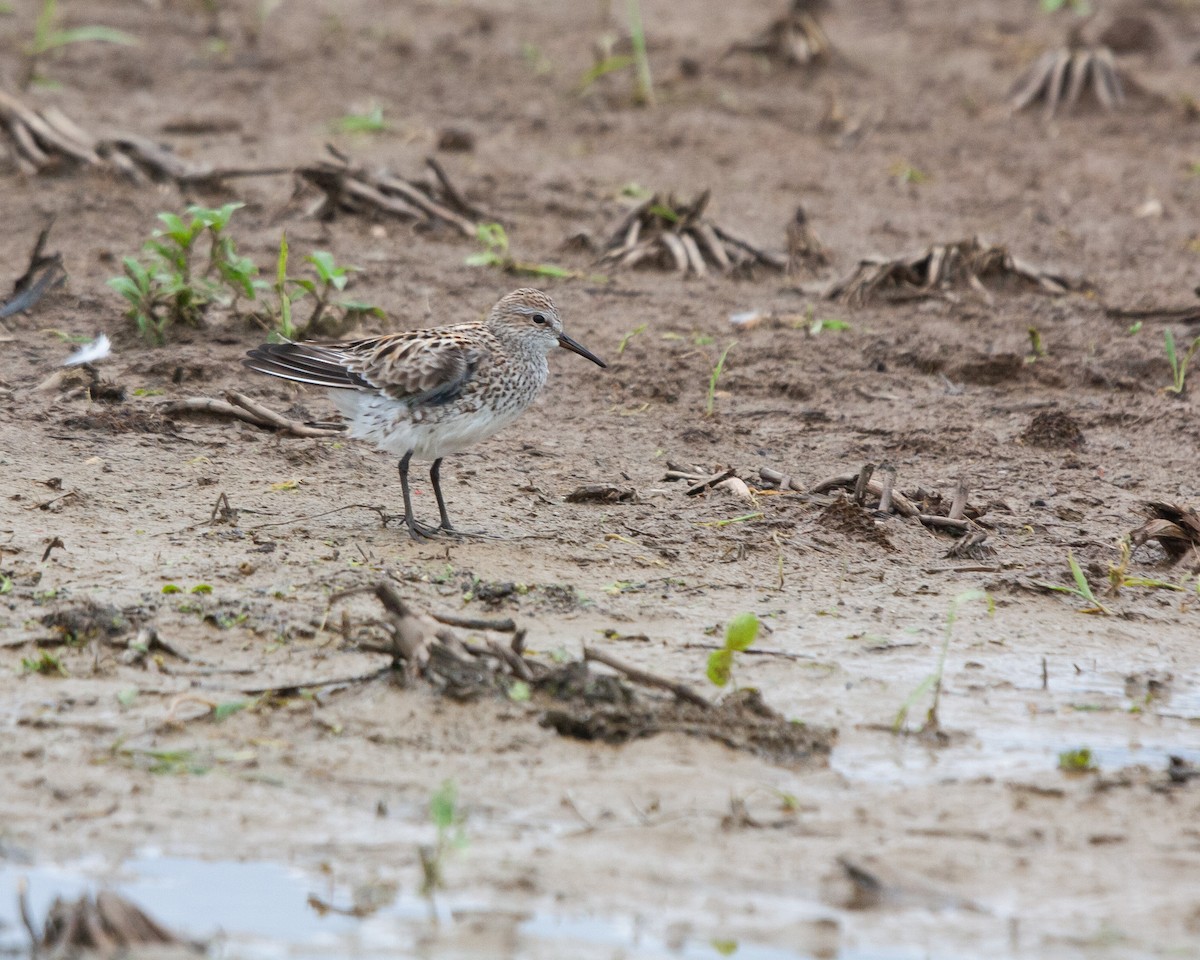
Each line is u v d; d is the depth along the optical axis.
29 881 7.91
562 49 30.27
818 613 11.49
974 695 10.33
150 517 12.34
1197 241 21.39
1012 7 34.56
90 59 27.17
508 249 19.83
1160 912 7.87
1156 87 28.50
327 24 31.06
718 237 20.22
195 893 7.88
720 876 8.10
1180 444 15.27
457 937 7.58
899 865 8.20
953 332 17.88
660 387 16.02
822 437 15.16
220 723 9.35
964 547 12.70
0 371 15.16
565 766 9.08
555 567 11.97
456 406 12.36
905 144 25.42
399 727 9.38
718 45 30.73
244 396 14.63
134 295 15.98
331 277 15.90
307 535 12.23
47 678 9.76
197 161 22.00
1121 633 11.48
